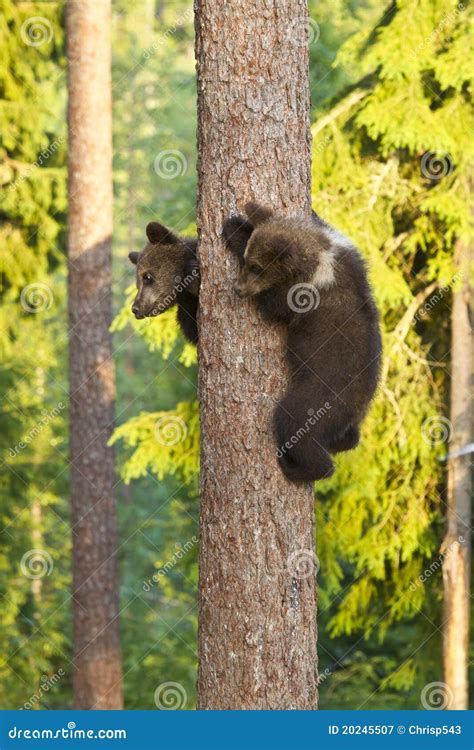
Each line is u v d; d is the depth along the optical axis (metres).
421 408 12.32
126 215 26.52
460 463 12.38
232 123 6.35
